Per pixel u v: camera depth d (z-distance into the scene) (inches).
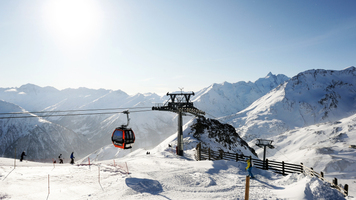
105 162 807.1
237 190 478.9
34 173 552.4
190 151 1487.5
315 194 426.6
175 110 1240.8
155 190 447.5
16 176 504.4
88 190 432.8
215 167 712.4
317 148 6279.5
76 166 695.7
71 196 395.5
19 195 383.6
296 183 521.3
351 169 4714.6
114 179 515.5
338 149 5895.7
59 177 524.7
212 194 444.5
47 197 384.8
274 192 475.5
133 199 385.7
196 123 2177.7
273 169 767.1
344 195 463.8
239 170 693.9
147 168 670.5
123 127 709.3
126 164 741.3
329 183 534.0
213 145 1841.8
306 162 5600.4
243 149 2240.4
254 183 550.6
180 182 518.6
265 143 1572.3
